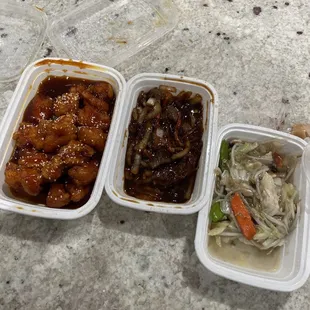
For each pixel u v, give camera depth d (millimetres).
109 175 348
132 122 390
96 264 354
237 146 384
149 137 380
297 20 494
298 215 350
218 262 326
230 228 352
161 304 338
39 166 345
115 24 478
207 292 343
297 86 448
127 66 454
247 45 473
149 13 486
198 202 334
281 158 384
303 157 367
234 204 351
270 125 425
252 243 348
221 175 367
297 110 434
